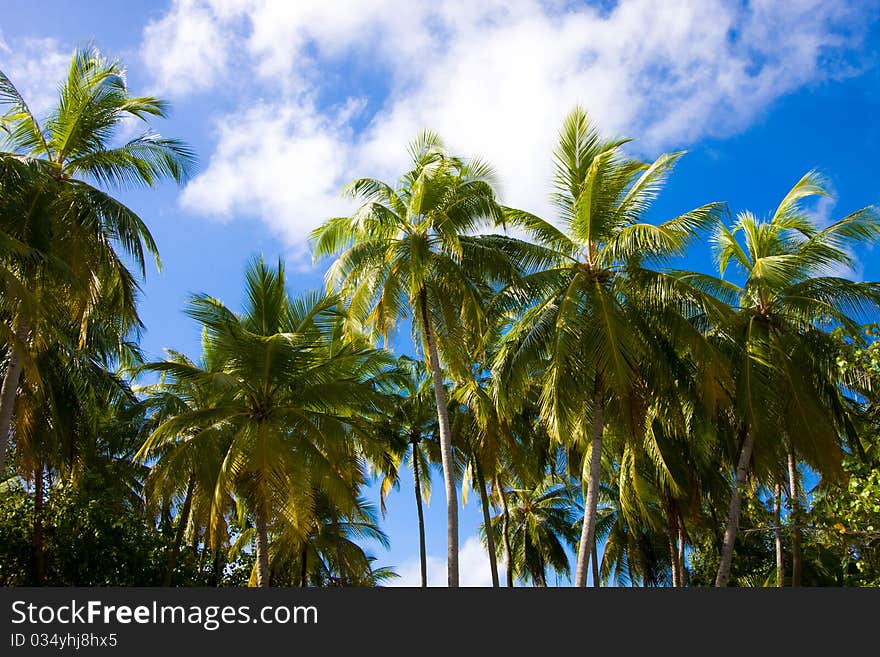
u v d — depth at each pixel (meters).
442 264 18.98
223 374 17.95
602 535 37.03
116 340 21.98
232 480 17.91
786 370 19.09
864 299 19.42
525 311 20.45
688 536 28.61
